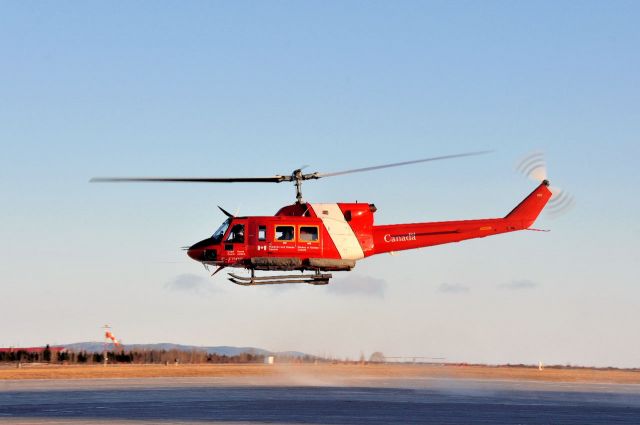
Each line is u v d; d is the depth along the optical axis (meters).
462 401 60.50
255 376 92.56
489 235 54.41
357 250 51.94
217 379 85.56
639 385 90.00
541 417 49.47
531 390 76.12
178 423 44.00
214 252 50.81
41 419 45.75
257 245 50.78
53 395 62.84
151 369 106.62
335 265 51.56
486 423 45.69
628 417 50.44
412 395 65.81
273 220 51.22
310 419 46.34
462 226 54.00
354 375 97.25
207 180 49.72
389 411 51.41
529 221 55.12
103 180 47.06
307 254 51.09
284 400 58.72
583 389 79.06
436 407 54.81
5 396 61.91
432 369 108.00
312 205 52.19
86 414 48.53
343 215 52.31
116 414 48.59
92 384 76.44
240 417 47.12
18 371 100.56
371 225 52.69
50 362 129.25
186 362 126.62
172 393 64.94
